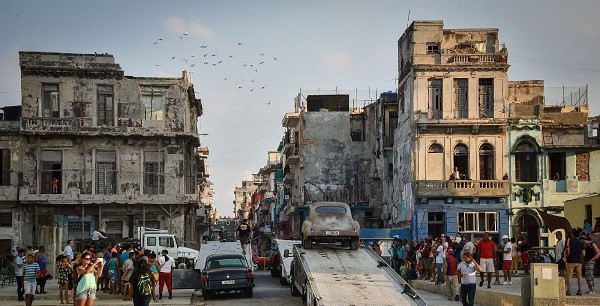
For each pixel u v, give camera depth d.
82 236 55.47
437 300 29.97
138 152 57.22
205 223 79.19
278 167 107.50
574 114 57.12
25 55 55.97
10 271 42.53
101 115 56.94
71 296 33.06
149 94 57.59
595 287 28.67
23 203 55.47
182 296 35.47
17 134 55.88
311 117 72.44
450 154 56.22
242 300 33.28
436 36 57.09
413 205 55.91
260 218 130.00
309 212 33.97
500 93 56.38
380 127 67.19
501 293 26.09
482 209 55.59
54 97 56.59
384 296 23.42
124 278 32.03
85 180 56.34
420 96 56.59
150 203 56.59
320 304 22.12
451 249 31.97
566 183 55.66
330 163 71.94
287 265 41.59
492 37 57.78
